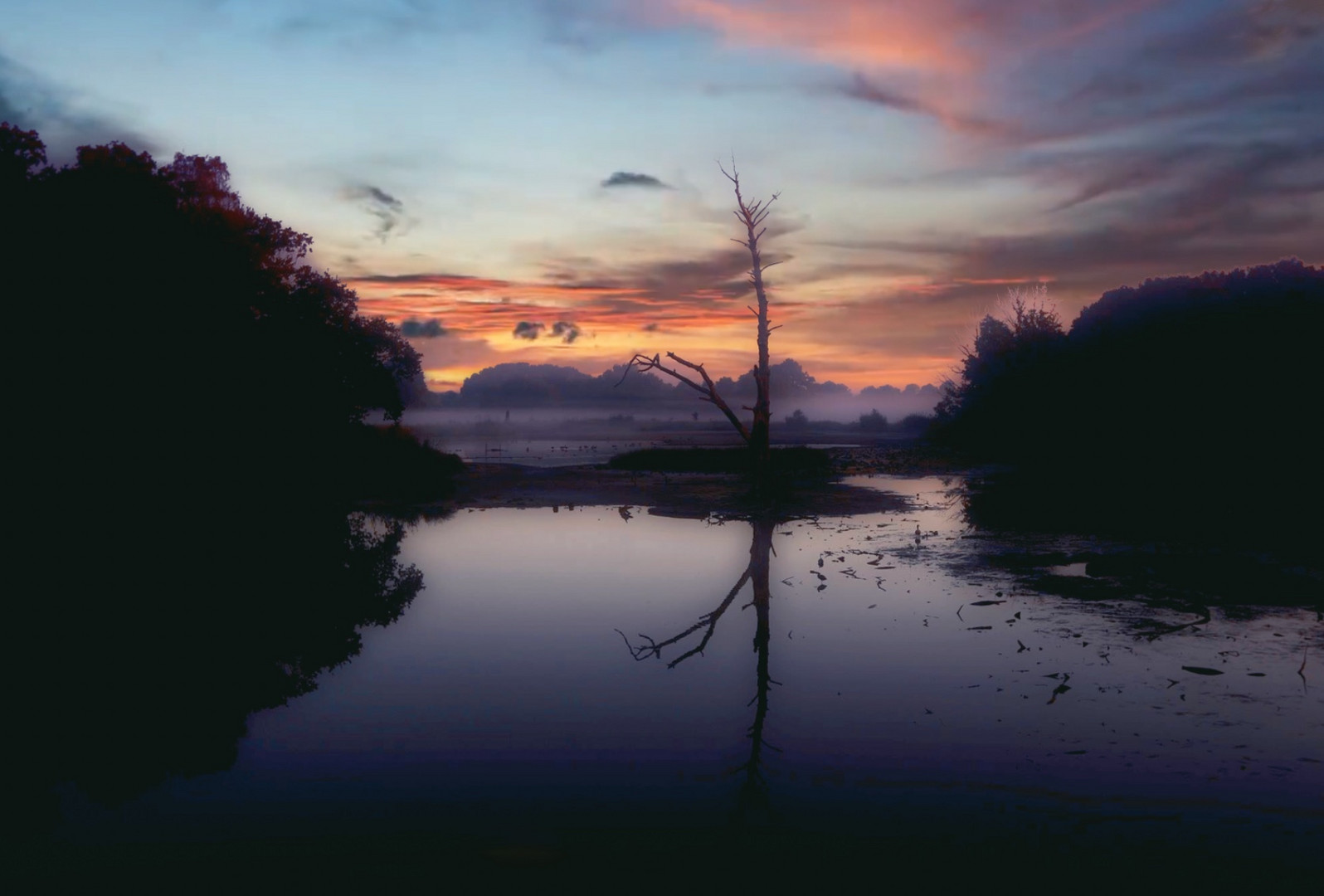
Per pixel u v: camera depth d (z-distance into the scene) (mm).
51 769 5254
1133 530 14305
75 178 21078
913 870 3914
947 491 22078
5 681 7156
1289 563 11102
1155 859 4000
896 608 9445
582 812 4551
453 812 4562
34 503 18156
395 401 30094
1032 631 8344
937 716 6020
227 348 22875
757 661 7496
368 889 3766
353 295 28859
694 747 5488
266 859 4078
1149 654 7465
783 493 21719
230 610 9797
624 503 20859
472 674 7211
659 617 9266
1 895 3734
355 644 8242
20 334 18172
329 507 20906
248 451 23750
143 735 5812
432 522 18047
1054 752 5332
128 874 3912
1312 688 6504
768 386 22453
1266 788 4785
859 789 4816
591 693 6676
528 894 3699
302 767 5250
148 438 20562
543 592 10641
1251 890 3719
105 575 12000
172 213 22344
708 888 3758
